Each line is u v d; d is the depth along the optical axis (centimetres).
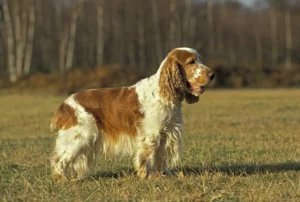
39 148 978
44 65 4250
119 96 636
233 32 5172
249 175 642
